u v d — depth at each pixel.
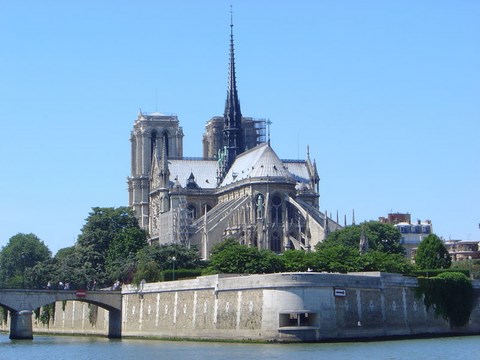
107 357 167.62
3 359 169.62
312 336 188.38
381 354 160.50
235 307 199.12
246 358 154.38
